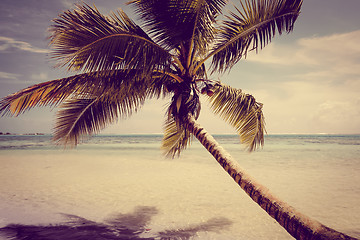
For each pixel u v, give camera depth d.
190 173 12.57
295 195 8.13
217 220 5.83
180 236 4.89
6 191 8.69
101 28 3.90
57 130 5.27
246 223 5.62
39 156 21.61
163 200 7.54
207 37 4.49
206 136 4.16
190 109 4.54
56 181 10.52
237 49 4.66
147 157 20.52
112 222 5.65
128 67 4.08
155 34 4.27
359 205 6.99
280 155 21.98
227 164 3.75
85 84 4.32
